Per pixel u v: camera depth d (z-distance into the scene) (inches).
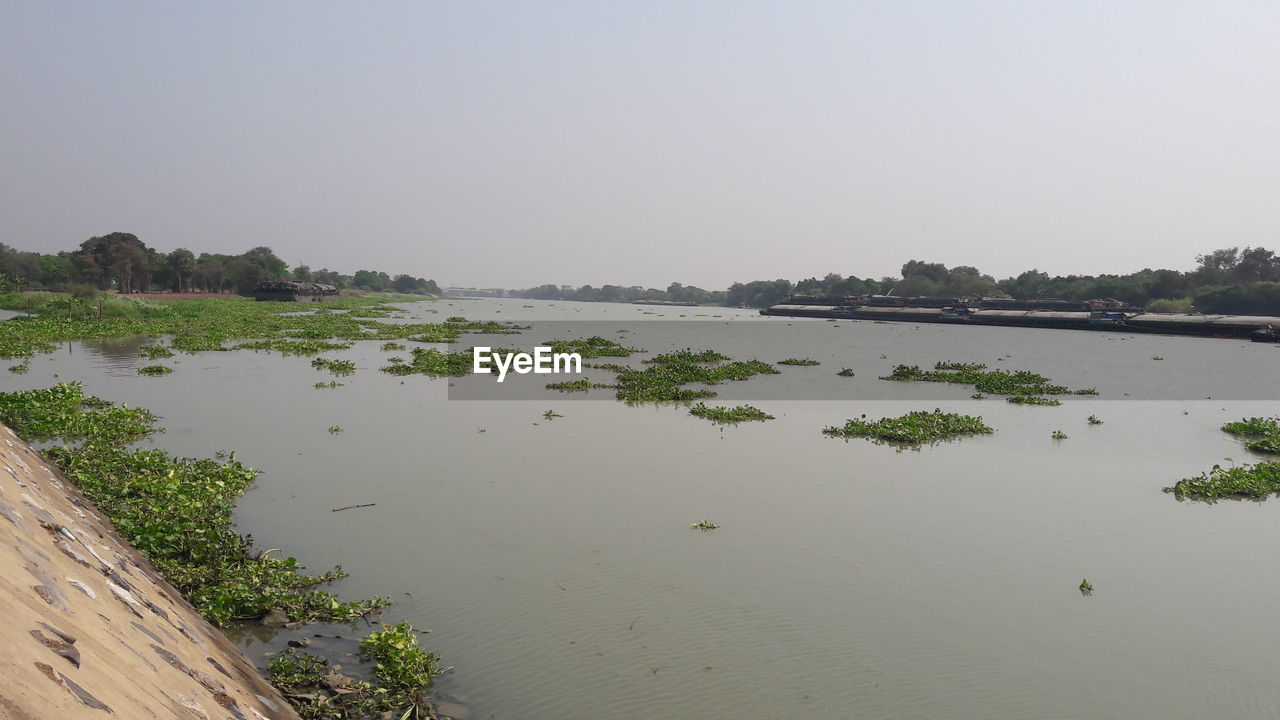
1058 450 884.0
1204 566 518.9
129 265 5078.7
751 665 370.9
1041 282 6028.5
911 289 7032.5
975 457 834.2
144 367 1393.9
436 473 707.4
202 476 618.8
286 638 384.2
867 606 440.8
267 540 519.5
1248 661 389.4
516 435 896.3
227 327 2512.3
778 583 469.1
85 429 781.9
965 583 478.9
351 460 749.3
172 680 159.2
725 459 794.2
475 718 322.0
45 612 130.1
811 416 1088.8
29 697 95.3
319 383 1284.4
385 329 2753.4
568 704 333.7
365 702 327.0
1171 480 751.7
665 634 399.5
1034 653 391.9
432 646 381.4
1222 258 5388.8
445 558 494.9
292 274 7618.1
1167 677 372.2
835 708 335.9
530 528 556.7
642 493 656.4
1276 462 833.5
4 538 149.5
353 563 483.2
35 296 3019.2
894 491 684.7
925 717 331.6
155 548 448.5
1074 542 560.4
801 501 645.3
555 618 414.0
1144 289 5196.9
